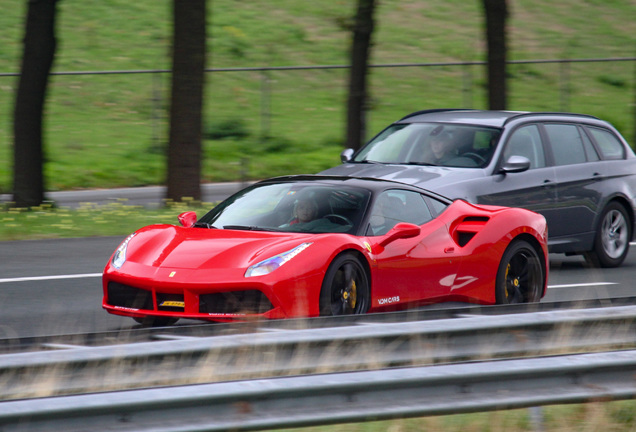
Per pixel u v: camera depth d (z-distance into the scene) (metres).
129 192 69.94
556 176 40.28
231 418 14.68
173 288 24.22
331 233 26.02
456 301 28.72
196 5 57.12
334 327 17.30
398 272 26.75
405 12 138.00
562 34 136.62
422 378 15.73
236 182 75.94
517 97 109.06
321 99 101.25
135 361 15.58
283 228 27.03
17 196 55.72
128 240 27.03
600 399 16.91
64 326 27.64
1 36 112.88
